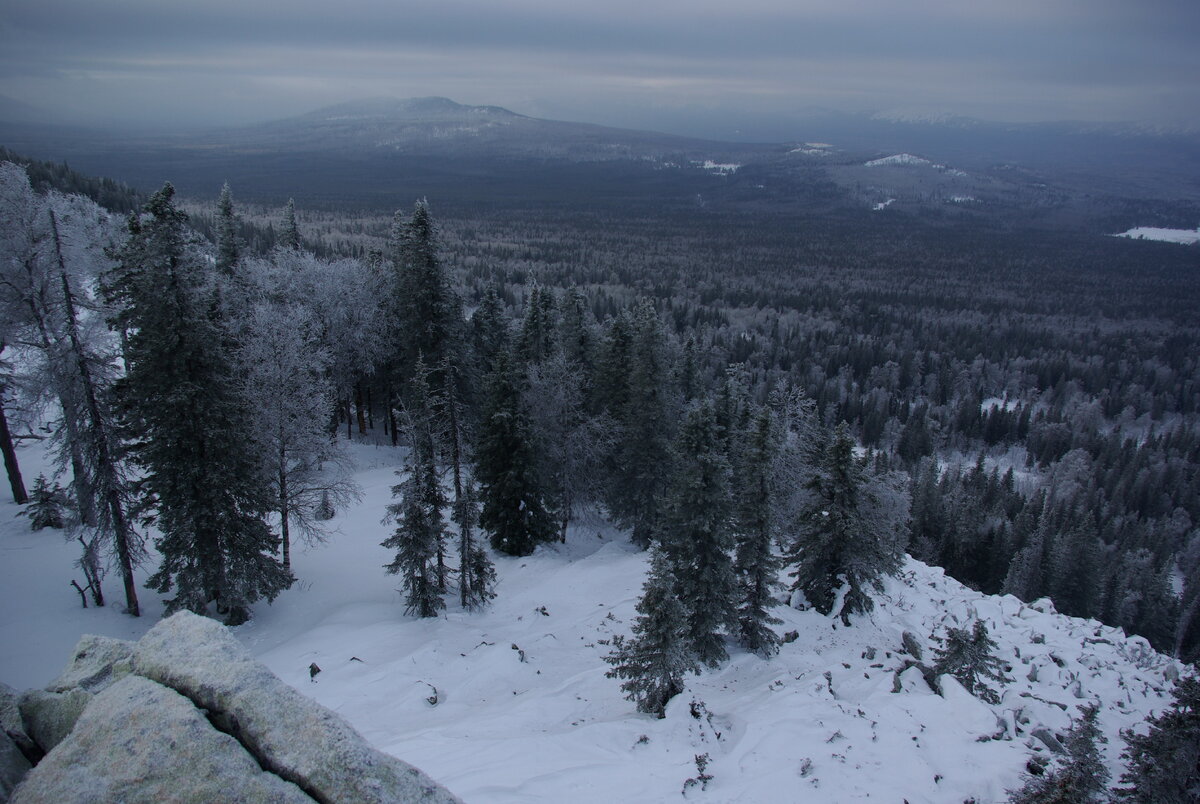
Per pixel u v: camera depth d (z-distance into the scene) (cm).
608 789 1251
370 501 3588
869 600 2467
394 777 600
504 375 3086
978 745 1495
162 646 729
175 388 2034
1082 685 2138
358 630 2261
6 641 2023
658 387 3381
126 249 2211
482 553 2522
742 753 1435
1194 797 1255
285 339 2712
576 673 2102
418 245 3872
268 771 601
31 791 590
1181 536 8569
